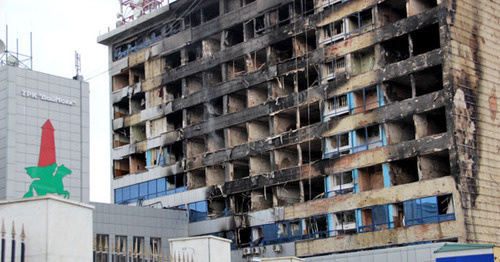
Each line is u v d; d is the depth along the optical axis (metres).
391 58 63.44
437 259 33.59
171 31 81.31
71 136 53.25
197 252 23.92
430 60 59.12
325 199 63.69
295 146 68.56
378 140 61.56
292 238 65.75
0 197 48.88
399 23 61.56
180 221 71.94
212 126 75.12
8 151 49.62
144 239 66.88
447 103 57.56
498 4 64.00
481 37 61.53
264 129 73.31
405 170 61.19
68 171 51.91
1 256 16.77
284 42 71.44
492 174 58.44
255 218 69.25
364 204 60.53
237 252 69.00
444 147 56.91
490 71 61.31
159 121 81.19
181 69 79.06
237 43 78.12
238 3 76.12
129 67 84.69
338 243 61.53
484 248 32.50
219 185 73.31
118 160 84.94
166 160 79.19
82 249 18.16
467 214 55.25
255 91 73.31
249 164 71.94
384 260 48.47
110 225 63.91
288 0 70.38
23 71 51.94
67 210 17.84
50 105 52.69
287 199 69.00
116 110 86.25
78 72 55.94
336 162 63.56
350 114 63.53
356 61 65.25
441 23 59.19
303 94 67.69
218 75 78.25
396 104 60.44
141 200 80.00
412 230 56.88
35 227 17.27
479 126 58.81
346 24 65.62
